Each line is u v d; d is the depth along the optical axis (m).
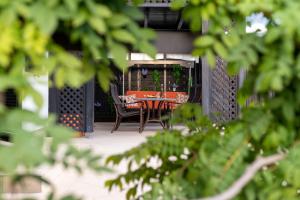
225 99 6.68
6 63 0.58
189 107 1.17
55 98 7.27
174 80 12.93
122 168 3.30
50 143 0.60
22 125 0.61
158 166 1.11
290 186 0.84
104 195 2.87
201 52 0.79
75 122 7.30
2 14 0.58
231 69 0.86
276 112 0.86
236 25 0.84
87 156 0.69
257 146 0.91
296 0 0.75
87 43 0.65
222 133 1.05
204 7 0.77
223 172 0.77
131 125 10.45
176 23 7.02
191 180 0.85
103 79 0.76
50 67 0.62
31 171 0.65
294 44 0.76
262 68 0.75
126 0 0.76
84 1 0.62
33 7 0.59
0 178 0.62
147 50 0.72
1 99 0.68
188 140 1.03
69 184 3.21
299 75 0.73
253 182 0.79
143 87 12.89
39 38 0.60
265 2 0.76
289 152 0.79
